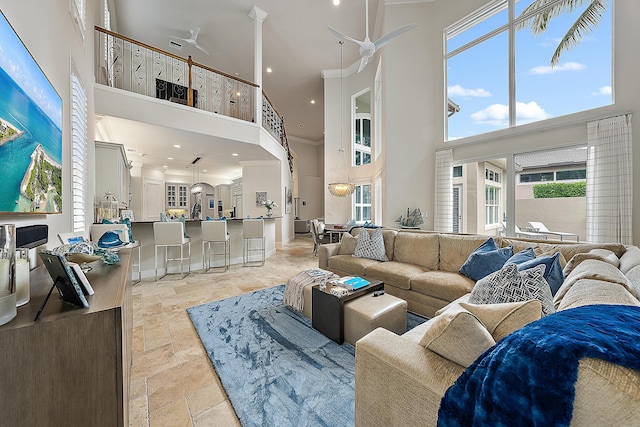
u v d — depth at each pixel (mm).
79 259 1454
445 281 2490
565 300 1166
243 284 3887
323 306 2291
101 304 964
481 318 1000
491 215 4680
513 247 2572
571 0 3762
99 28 3754
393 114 5391
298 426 1337
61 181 1775
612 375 510
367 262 3379
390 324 2051
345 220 8086
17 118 1127
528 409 579
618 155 3363
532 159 4191
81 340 880
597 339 574
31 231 1315
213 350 2043
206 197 9461
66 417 859
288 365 1852
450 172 5070
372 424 1058
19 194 1151
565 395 543
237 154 6297
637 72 3266
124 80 5672
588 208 3572
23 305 942
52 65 1760
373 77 7020
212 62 6988
